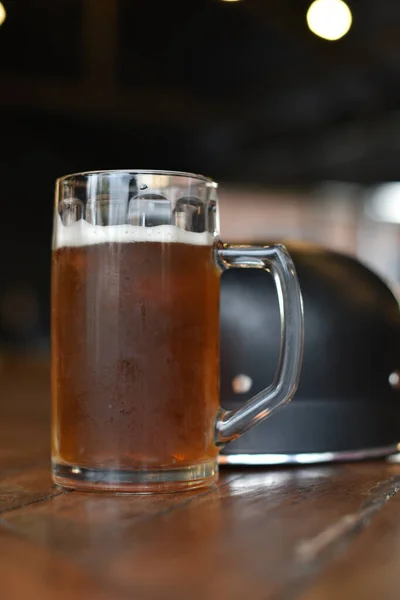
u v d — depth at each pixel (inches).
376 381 23.0
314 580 13.0
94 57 111.8
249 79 120.8
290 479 20.6
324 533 15.5
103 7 98.7
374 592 12.5
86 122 146.3
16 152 151.9
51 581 13.0
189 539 15.1
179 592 12.5
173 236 18.8
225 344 22.0
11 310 153.6
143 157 157.2
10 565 13.8
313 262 23.4
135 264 18.6
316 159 153.7
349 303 22.8
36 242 155.8
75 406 18.8
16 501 18.1
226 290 22.4
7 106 134.1
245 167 162.2
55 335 19.6
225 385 22.0
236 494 18.7
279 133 145.9
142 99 122.8
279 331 22.0
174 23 103.3
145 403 18.5
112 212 18.7
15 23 105.0
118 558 14.1
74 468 18.9
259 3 89.4
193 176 19.2
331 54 102.3
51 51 112.9
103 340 18.6
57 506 17.7
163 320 18.6
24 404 41.0
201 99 126.4
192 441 18.9
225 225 178.7
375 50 104.0
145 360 18.5
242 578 13.1
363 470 21.8
